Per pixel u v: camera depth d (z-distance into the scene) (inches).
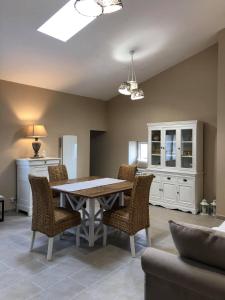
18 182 186.9
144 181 120.7
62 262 111.3
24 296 86.7
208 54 198.2
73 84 212.7
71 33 149.9
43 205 113.8
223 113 175.3
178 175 198.7
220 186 177.9
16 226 156.4
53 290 90.4
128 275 101.1
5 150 183.0
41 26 136.5
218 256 56.7
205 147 200.7
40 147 201.5
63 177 167.5
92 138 283.1
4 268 105.5
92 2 79.0
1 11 121.0
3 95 181.0
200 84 202.8
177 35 171.8
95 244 131.8
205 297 56.7
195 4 143.4
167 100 222.5
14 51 151.3
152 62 204.1
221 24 167.6
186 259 62.2
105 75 209.2
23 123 193.5
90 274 101.6
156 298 65.5
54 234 113.7
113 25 147.5
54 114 216.7
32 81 192.2
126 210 128.6
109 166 269.0
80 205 133.2
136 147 258.2
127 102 251.9
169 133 206.8
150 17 146.9
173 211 197.0
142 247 128.7
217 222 170.6
